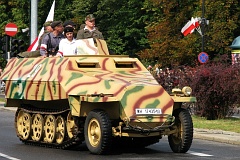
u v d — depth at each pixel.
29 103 17.88
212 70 24.55
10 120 25.80
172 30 46.53
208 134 19.52
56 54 17.52
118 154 15.22
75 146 16.28
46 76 16.34
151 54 46.66
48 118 16.61
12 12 58.66
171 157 14.79
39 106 17.61
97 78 15.47
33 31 30.28
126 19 54.91
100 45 16.98
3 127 22.56
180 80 25.45
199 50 45.66
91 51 16.80
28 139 17.47
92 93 15.07
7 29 36.06
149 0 49.50
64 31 17.08
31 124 17.33
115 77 15.59
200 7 45.81
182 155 15.18
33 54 18.30
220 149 16.64
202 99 24.73
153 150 16.12
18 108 18.03
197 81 24.62
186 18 46.47
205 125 22.09
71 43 17.03
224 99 24.70
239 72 24.36
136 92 14.97
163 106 15.04
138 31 54.56
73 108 15.25
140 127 14.81
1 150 16.08
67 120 15.90
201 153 15.68
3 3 60.38
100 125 14.71
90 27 17.88
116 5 54.88
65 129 15.98
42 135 16.88
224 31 45.22
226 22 45.47
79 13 55.25
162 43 46.09
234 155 15.42
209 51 46.28
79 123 15.55
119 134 14.87
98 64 16.09
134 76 15.78
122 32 55.62
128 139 16.52
